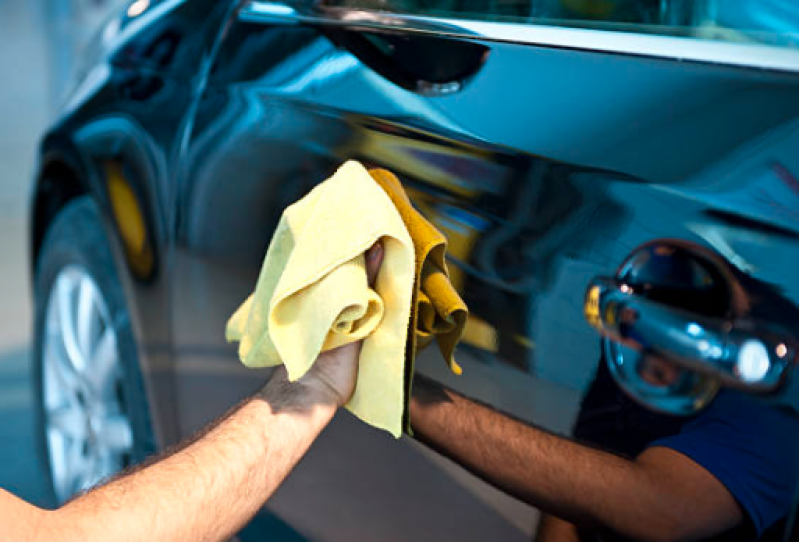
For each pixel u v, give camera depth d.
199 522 0.72
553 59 0.90
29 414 2.21
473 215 0.90
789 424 0.65
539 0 0.96
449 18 1.04
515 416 0.85
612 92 0.83
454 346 0.87
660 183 0.75
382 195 0.78
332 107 1.11
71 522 0.67
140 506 0.69
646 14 0.92
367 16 1.14
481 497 0.90
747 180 0.71
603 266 0.78
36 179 1.79
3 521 0.63
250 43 1.31
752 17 0.84
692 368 0.70
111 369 1.69
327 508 1.14
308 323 0.74
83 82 1.73
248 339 0.83
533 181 0.85
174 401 1.46
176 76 1.46
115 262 1.55
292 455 0.78
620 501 0.76
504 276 0.86
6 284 2.98
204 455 0.74
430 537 0.97
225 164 1.27
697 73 0.78
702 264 0.71
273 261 0.81
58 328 1.84
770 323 0.66
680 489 0.71
